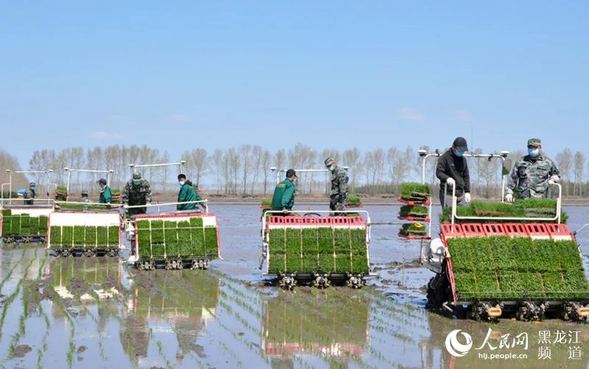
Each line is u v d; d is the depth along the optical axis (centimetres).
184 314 1428
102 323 1331
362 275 1814
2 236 3127
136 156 10662
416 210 1733
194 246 2236
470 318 1386
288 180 1931
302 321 1364
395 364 1041
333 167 2072
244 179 11312
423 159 1798
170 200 9106
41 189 6366
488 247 1395
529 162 1571
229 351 1120
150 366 1030
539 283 1365
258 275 2083
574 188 10194
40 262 2380
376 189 10844
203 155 11106
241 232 4069
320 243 1819
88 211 2673
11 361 1054
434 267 1501
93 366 1028
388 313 1451
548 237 1439
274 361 1059
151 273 2117
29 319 1364
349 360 1066
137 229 2228
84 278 1961
